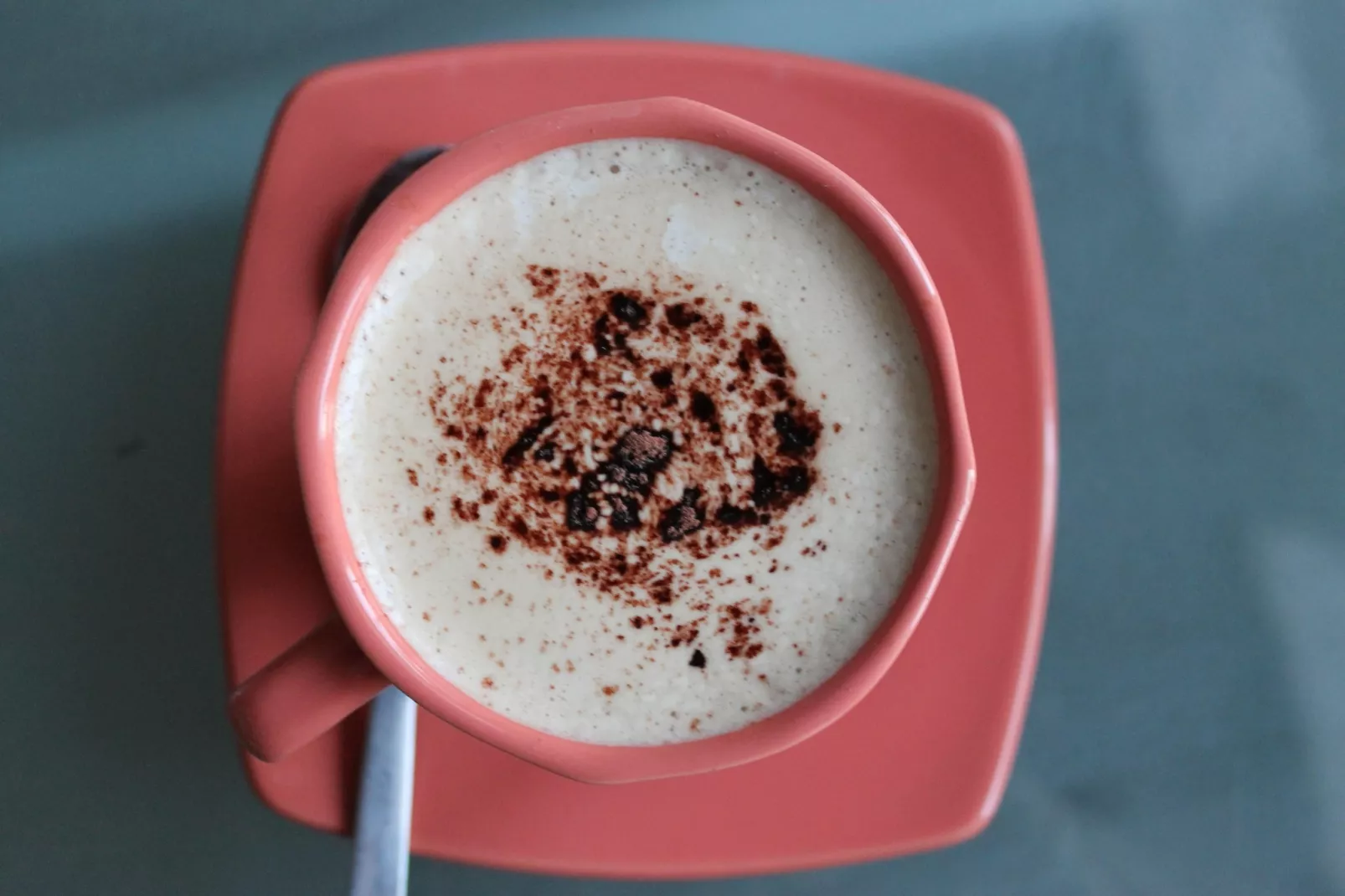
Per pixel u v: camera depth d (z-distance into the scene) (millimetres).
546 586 234
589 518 235
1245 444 335
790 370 234
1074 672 333
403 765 251
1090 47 331
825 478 235
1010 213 262
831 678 226
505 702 231
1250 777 334
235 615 253
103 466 318
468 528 233
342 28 326
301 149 256
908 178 262
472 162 220
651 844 256
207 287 319
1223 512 334
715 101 259
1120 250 333
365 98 257
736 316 233
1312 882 333
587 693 232
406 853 252
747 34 328
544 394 234
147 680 318
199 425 318
